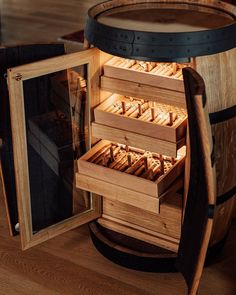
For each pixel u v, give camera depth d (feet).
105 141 7.79
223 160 6.95
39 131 7.35
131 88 7.15
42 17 17.17
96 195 7.93
